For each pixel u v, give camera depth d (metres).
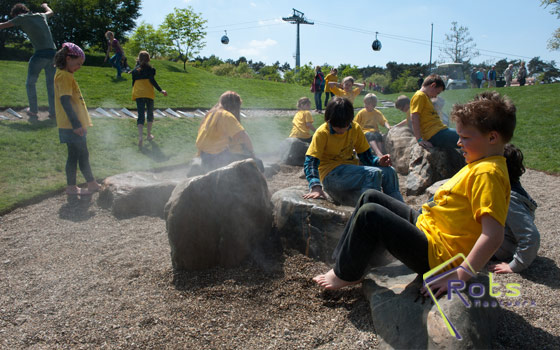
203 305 2.80
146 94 7.84
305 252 3.35
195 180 3.18
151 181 5.30
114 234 4.22
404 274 2.79
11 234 4.21
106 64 23.12
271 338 2.45
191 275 3.18
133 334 2.50
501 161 2.10
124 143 7.92
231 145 4.79
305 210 3.36
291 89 20.23
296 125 8.14
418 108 5.66
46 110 9.06
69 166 5.16
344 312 2.68
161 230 4.29
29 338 2.50
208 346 2.39
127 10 27.91
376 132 7.50
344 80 10.87
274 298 2.86
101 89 12.84
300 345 2.38
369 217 2.31
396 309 2.32
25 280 3.26
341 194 3.79
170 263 3.42
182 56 33.03
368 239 2.35
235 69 45.09
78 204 5.08
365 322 2.56
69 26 25.33
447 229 2.18
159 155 7.71
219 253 3.26
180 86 15.99
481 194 2.00
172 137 8.76
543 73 65.62
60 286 3.14
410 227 2.26
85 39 26.20
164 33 33.22
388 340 2.26
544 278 3.13
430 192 4.79
